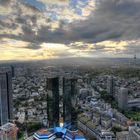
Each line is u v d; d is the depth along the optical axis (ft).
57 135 619.26
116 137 649.20
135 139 605.31
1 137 516.73
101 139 637.30
